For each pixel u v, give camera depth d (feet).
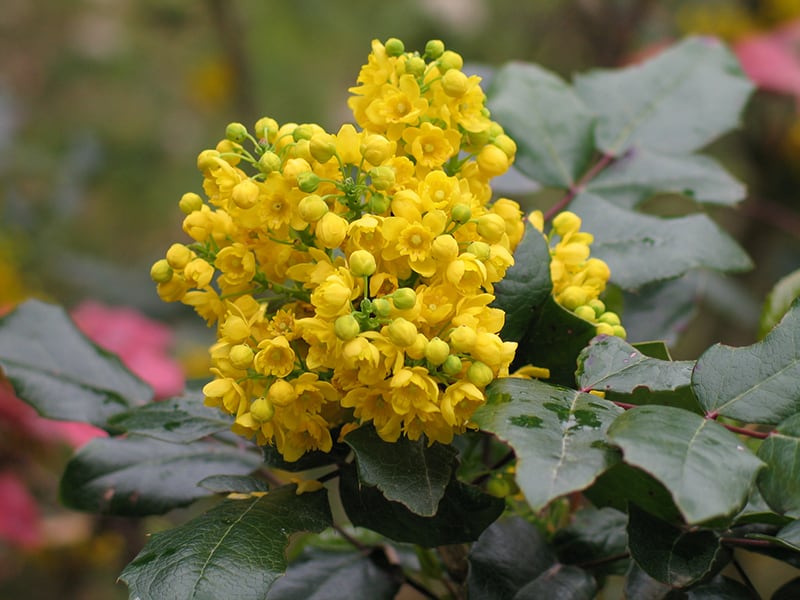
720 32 2.31
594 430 0.80
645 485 0.87
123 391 1.14
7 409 1.74
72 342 1.16
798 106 1.94
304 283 0.90
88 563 2.13
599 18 2.30
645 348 0.93
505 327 0.93
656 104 1.30
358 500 0.91
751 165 2.39
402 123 0.90
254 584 0.82
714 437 0.77
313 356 0.86
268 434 0.88
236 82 2.61
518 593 0.97
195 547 0.84
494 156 0.92
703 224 1.12
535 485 0.75
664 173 1.25
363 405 0.86
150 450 1.11
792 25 1.90
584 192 1.22
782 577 2.32
